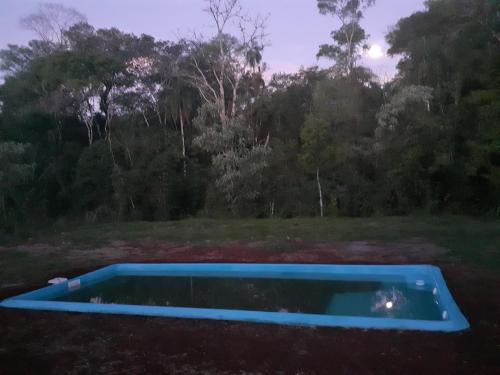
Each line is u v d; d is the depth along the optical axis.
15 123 20.11
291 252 8.81
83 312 5.23
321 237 10.44
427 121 14.27
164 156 17.77
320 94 17.33
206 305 6.14
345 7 21.06
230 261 8.27
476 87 14.19
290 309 5.79
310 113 17.23
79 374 3.56
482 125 12.41
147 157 18.25
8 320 5.05
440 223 11.69
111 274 7.91
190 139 19.44
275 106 18.92
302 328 4.41
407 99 15.13
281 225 12.98
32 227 15.09
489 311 4.66
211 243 10.37
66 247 10.60
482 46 14.15
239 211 16.45
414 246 8.76
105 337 4.39
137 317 4.97
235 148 17.16
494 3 13.61
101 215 17.62
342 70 20.23
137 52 22.17
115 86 21.77
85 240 11.68
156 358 3.82
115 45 22.61
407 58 17.97
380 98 18.64
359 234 10.59
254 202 16.55
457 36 15.03
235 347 3.98
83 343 4.25
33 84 21.77
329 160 15.77
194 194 18.06
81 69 19.86
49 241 11.67
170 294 6.85
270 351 3.86
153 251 9.73
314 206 16.03
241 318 4.73
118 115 22.44
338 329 4.34
